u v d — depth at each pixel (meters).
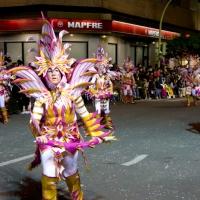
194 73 17.41
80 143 4.01
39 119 3.95
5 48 23.44
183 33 34.75
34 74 4.00
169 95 23.73
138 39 28.91
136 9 28.08
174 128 10.77
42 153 3.88
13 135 9.60
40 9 21.42
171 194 5.09
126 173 6.11
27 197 4.96
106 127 10.67
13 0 22.28
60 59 4.02
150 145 8.30
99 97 10.06
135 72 20.20
